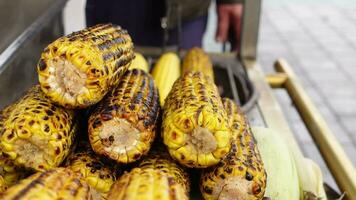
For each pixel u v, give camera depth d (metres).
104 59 0.34
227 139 0.32
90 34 0.36
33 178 0.27
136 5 0.95
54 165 0.32
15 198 0.25
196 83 0.39
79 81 0.33
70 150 0.35
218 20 1.02
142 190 0.26
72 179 0.28
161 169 0.34
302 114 0.60
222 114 0.34
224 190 0.33
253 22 0.78
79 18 0.77
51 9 0.61
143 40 0.99
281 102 1.41
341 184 0.46
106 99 0.35
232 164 0.34
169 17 0.89
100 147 0.33
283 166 0.42
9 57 0.46
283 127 0.56
